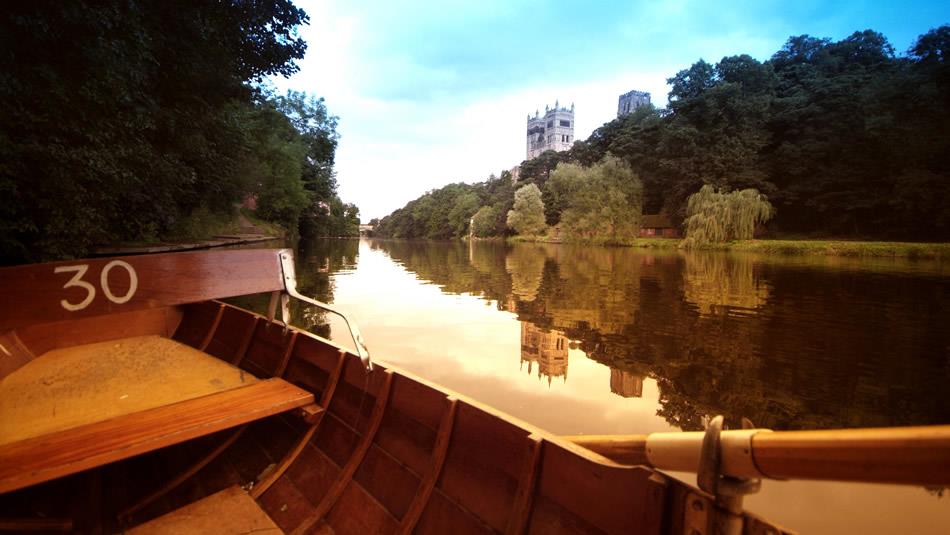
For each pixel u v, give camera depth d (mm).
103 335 4094
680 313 11414
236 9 11836
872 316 11055
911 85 38750
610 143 68875
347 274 20219
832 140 43000
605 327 9789
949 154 35531
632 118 68188
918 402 5867
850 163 42250
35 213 8922
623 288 16141
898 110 39281
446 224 108625
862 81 46125
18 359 3264
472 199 100875
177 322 4957
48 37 7531
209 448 2965
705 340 8773
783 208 48188
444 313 11125
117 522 2295
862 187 41031
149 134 11773
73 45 7871
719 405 5703
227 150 18891
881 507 3521
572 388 6086
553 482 1688
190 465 2783
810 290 15555
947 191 34000
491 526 1875
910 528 3277
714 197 40938
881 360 7574
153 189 13641
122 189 10531
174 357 3471
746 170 46688
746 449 1029
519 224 70688
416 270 22844
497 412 2023
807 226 46844
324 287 15719
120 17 8375
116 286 2770
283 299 3621
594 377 6531
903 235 39406
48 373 3078
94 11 7762
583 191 53281
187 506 2289
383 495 2312
